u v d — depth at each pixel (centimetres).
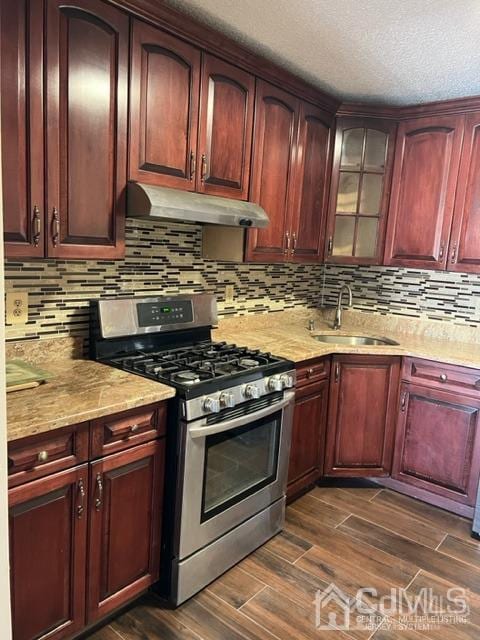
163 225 243
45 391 167
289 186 266
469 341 306
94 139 172
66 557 156
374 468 290
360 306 355
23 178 154
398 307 337
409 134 290
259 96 238
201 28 197
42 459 143
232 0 183
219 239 255
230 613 187
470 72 239
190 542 188
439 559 228
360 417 284
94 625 177
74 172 168
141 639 172
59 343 205
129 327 218
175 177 203
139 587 183
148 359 216
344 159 300
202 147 212
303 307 357
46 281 197
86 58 165
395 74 246
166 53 191
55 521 151
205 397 183
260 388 209
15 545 141
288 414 234
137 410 170
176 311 240
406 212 296
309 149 276
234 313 297
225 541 206
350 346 274
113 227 183
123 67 176
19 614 146
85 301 212
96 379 184
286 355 245
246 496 215
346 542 237
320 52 226
